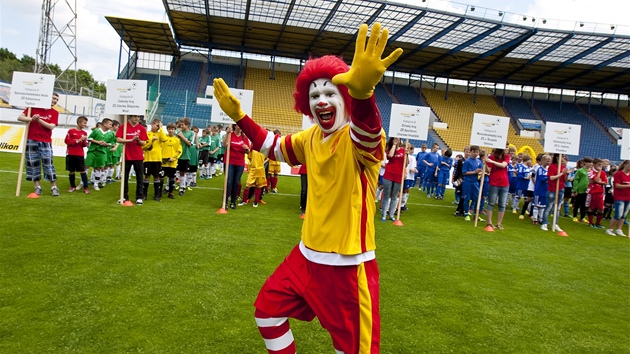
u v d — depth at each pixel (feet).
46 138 26.25
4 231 17.66
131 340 9.76
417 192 52.03
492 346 10.92
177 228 20.76
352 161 6.72
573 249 24.70
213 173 50.90
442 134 95.91
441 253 20.43
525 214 39.09
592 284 17.39
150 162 28.35
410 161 34.37
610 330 12.64
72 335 9.79
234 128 27.86
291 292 7.13
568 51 84.17
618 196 31.60
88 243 16.90
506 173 29.07
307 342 10.39
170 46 90.84
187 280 13.70
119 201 26.17
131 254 15.94
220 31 86.58
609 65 90.84
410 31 79.66
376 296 6.97
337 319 6.81
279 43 92.53
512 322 12.62
